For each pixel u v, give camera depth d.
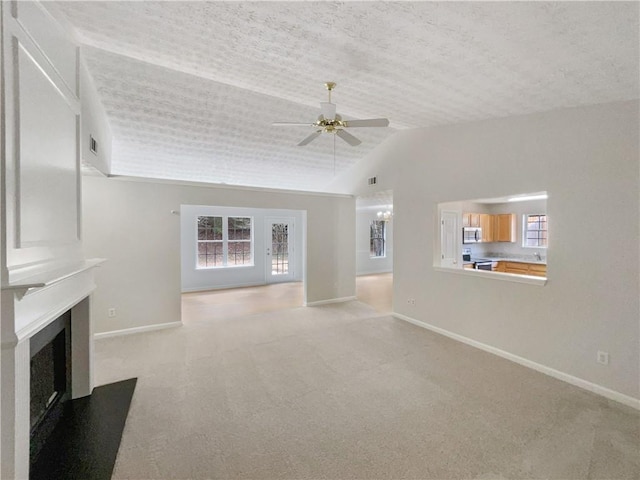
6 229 1.28
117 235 4.24
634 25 1.53
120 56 2.86
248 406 2.52
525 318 3.27
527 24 1.63
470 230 6.55
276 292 7.27
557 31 1.66
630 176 2.50
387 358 3.47
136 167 5.34
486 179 3.60
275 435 2.16
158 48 2.50
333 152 5.48
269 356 3.54
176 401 2.59
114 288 4.23
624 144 2.53
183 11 1.93
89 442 2.07
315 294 6.01
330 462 1.91
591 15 1.49
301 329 4.50
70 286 2.06
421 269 4.58
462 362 3.35
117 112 3.81
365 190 5.75
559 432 2.18
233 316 5.19
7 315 1.30
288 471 1.83
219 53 2.47
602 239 2.66
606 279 2.65
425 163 4.45
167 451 2.00
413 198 4.68
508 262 6.59
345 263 6.34
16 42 1.38
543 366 3.11
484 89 2.63
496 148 3.49
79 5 1.92
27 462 1.51
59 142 1.91
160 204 4.50
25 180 1.45
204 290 7.52
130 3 1.89
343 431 2.20
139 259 4.37
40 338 1.98
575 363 2.87
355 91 2.98
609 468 1.84
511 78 2.35
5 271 1.27
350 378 3.00
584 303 2.79
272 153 5.27
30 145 1.51
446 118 3.65
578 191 2.80
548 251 3.04
